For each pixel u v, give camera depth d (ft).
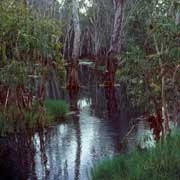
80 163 26.18
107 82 68.39
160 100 24.62
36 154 28.66
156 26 21.57
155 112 25.14
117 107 47.75
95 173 21.22
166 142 21.04
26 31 31.63
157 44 22.47
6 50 32.86
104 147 29.66
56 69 36.70
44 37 32.71
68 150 29.30
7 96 34.27
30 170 25.32
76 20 69.21
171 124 27.91
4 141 32.32
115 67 67.26
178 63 21.58
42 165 26.21
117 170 20.84
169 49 21.52
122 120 39.78
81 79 82.43
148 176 19.48
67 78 70.38
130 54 22.95
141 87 23.88
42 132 35.09
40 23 32.63
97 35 131.44
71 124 38.29
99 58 118.73
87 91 63.36
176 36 21.27
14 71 32.14
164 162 19.94
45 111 37.88
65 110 41.68
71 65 67.21
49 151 29.27
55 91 63.21
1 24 31.27
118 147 29.45
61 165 25.98
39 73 35.86
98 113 44.11
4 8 32.04
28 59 33.14
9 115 34.65
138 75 23.48
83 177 23.52
